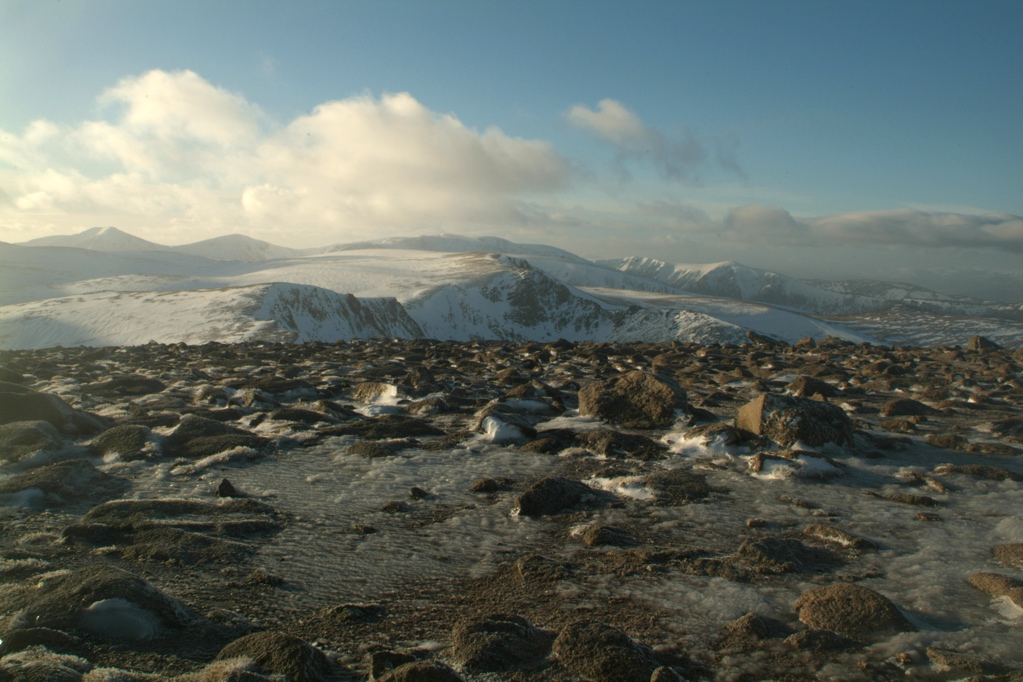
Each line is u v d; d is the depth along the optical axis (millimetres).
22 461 9367
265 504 8133
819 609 5234
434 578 6086
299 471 9781
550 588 5863
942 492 9000
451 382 18469
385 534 7238
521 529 7480
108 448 10234
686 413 12906
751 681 4359
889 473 9945
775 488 9133
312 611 5340
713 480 9547
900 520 7840
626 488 9023
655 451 11023
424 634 4992
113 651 4398
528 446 11234
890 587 5918
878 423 13930
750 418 11406
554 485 8578
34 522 7148
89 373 21734
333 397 16719
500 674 4340
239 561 6289
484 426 12227
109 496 8328
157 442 10539
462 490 9016
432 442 11648
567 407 15320
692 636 5004
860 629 5027
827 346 36562
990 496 8805
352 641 4848
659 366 23016
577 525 7539
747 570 6223
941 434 11922
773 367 23250
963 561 6539
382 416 13227
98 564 5715
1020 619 5270
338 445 11367
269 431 12102
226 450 10516
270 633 4461
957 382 19297
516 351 32562
